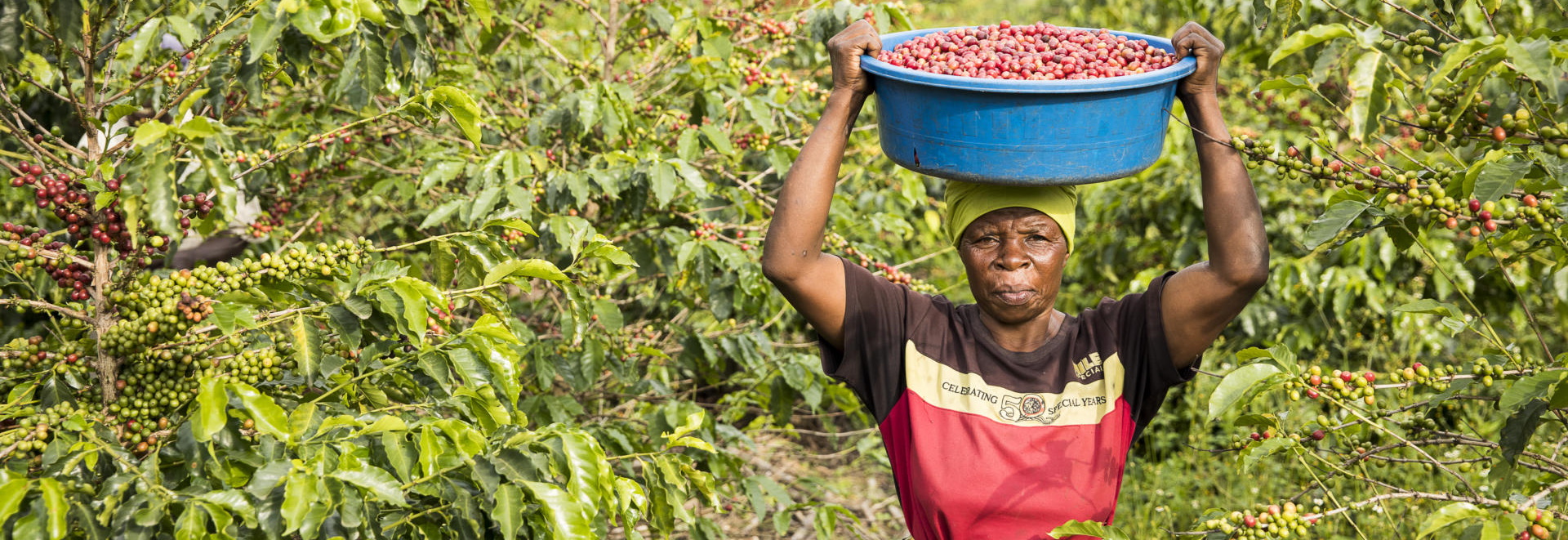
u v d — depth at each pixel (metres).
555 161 3.79
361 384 2.37
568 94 4.11
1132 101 1.97
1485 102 1.81
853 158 5.12
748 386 4.26
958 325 2.30
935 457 2.21
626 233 4.01
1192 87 2.07
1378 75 1.69
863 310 2.26
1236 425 2.37
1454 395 2.06
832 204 4.12
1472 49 1.61
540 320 4.48
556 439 2.19
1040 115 1.94
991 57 2.08
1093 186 5.68
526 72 4.63
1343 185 1.98
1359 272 4.64
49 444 1.97
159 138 1.82
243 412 2.04
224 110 2.66
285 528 1.88
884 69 2.04
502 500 2.02
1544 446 2.52
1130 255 5.62
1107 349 2.21
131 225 1.79
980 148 1.99
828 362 2.34
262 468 1.88
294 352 2.15
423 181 3.42
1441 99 1.81
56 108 3.04
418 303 2.18
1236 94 5.93
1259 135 5.08
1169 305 2.14
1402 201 1.89
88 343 2.21
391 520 2.10
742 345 3.91
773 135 4.14
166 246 2.25
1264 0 2.24
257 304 2.26
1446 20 2.12
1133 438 2.28
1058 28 2.37
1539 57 1.59
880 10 3.58
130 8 2.50
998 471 2.18
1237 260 2.01
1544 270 4.44
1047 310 2.24
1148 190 5.43
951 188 2.26
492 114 3.79
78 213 2.16
